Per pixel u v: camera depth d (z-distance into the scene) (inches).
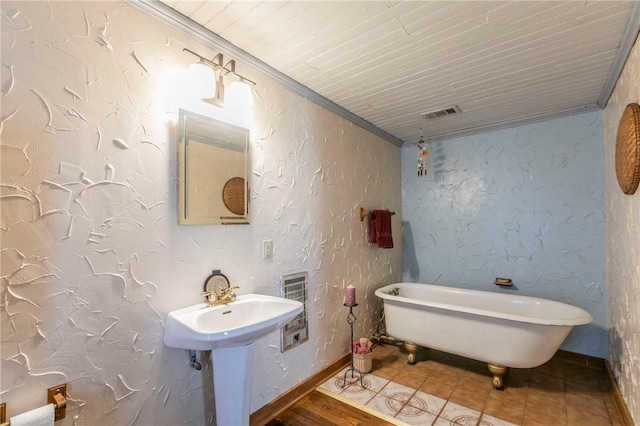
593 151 99.7
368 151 115.9
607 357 93.5
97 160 46.7
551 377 89.5
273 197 76.1
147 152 52.7
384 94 89.9
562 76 78.7
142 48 52.3
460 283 125.2
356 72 77.3
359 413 73.4
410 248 137.3
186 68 58.6
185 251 57.9
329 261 94.1
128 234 50.0
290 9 54.7
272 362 74.7
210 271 61.9
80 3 45.4
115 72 48.9
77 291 44.5
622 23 57.9
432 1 52.9
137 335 50.9
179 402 56.6
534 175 110.3
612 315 88.1
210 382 61.6
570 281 103.0
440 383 86.4
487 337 82.9
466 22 58.4
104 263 47.3
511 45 65.7
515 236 113.6
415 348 97.9
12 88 39.4
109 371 47.6
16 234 39.6
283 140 79.4
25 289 40.1
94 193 46.4
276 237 76.6
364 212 110.3
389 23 58.6
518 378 89.0
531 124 111.2
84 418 44.9
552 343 76.5
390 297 100.3
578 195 102.2
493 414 71.8
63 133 43.4
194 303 58.9
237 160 67.1
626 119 65.1
